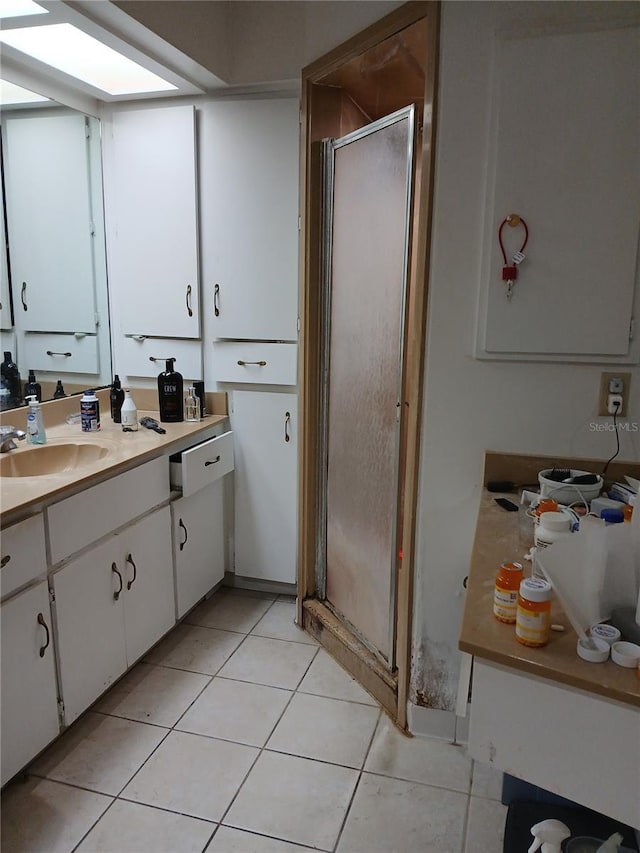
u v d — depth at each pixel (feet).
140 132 8.88
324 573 8.76
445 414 6.16
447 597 6.52
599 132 5.29
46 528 5.90
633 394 5.66
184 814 5.75
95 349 9.33
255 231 8.74
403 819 5.74
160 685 7.59
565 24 5.26
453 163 5.72
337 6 6.97
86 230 8.93
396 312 6.70
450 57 5.57
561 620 3.68
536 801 5.59
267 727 6.90
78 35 6.91
